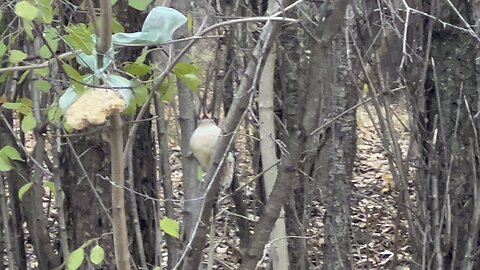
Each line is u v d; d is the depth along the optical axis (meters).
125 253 1.74
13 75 2.73
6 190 3.34
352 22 3.24
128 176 2.79
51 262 2.90
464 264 3.03
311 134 1.86
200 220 1.89
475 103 3.06
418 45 3.03
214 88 2.58
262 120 2.88
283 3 1.76
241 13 3.09
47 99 2.73
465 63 3.05
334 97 3.24
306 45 2.95
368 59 2.95
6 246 2.96
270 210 1.93
